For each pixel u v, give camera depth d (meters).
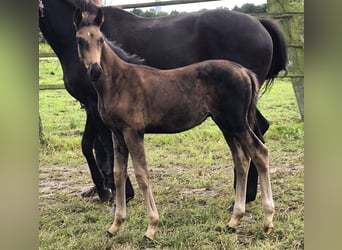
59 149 6.10
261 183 3.25
